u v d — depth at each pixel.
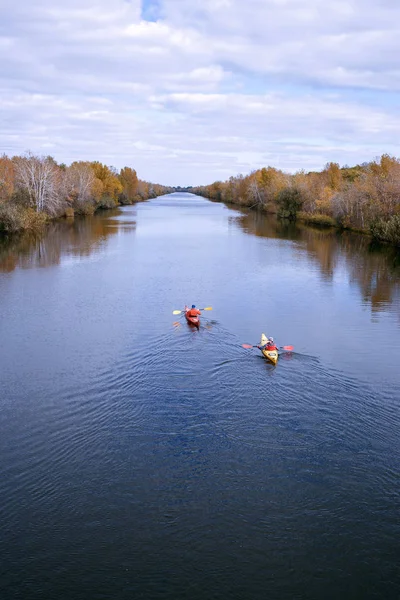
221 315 33.44
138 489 15.95
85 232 79.88
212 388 22.27
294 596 12.46
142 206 166.62
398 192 71.56
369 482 16.27
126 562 13.39
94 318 32.78
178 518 14.79
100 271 48.25
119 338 28.84
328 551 13.72
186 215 122.38
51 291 40.03
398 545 13.92
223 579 12.91
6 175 89.12
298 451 17.78
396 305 36.31
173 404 20.89
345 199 87.81
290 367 24.55
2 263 51.69
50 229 82.19
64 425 19.50
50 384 22.94
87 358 25.91
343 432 18.95
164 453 17.66
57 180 99.94
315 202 106.50
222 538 14.12
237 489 15.92
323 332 30.03
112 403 21.09
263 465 17.02
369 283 43.44
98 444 18.25
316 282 43.81
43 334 29.69
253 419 19.75
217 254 59.22
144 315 33.44
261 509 15.12
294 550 13.75
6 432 19.08
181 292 39.94
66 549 13.77
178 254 59.09
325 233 82.00
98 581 12.84
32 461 17.36
